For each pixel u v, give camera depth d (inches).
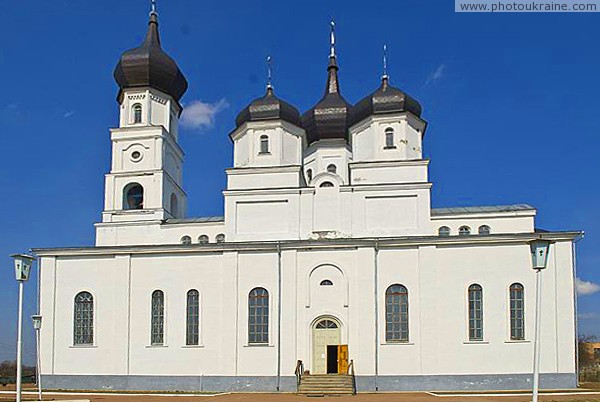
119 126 2314.2
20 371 1439.5
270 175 2174.0
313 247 2023.9
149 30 2405.3
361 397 1718.8
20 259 1469.0
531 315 1914.4
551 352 1889.8
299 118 2311.8
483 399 1611.7
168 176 2314.2
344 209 2075.5
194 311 2050.9
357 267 1996.8
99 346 2070.6
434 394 1801.2
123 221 2228.1
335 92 2699.3
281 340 1982.0
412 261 1990.7
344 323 1969.7
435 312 1950.1
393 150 2187.5
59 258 2150.6
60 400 1654.8
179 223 2209.6
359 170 2160.4
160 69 2316.7
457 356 1920.5
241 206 2119.8
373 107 2217.0
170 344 2036.2
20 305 1460.4
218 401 1621.6
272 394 1860.2
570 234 1931.6
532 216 2084.2
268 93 2306.8
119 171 2266.2
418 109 2256.4
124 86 2325.3
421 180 2126.0
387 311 1973.4
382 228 2050.9
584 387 1920.5
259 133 2253.9
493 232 2090.3
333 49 2775.6
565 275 1920.5
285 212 2097.7
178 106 2433.6
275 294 2014.0
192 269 2073.1
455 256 1974.7
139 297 2082.9
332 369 1963.6
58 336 2101.4
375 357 1939.0
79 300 2118.6
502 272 1947.6
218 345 2009.1
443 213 2129.7
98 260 2132.1
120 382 2034.9
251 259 2047.2
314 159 2581.2
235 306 2021.4
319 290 2004.2
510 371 1895.9
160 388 2015.3
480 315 1940.2
